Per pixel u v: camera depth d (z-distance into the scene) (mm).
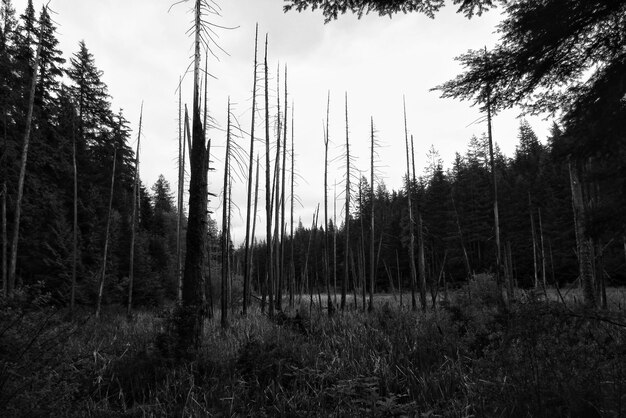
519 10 3301
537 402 3137
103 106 29062
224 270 13641
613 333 3369
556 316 3189
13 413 3320
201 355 7117
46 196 19953
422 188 35688
